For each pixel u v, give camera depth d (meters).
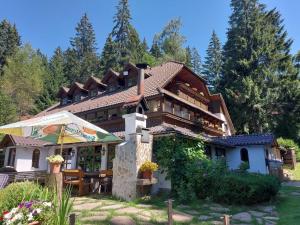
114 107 19.66
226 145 21.06
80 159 19.56
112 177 13.67
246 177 12.09
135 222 8.06
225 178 11.84
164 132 13.98
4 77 44.81
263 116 36.72
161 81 20.48
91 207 10.09
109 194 13.59
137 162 12.44
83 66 60.00
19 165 21.56
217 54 57.62
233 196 11.42
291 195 13.84
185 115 22.14
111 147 17.42
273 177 13.11
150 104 19.06
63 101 29.62
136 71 23.36
